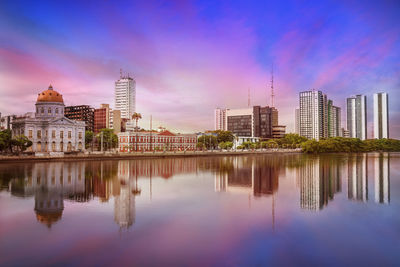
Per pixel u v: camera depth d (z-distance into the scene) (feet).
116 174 202.18
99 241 68.49
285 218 89.25
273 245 67.00
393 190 142.20
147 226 79.82
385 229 79.15
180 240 69.72
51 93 448.65
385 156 533.55
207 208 101.30
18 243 67.05
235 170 242.17
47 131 422.82
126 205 104.99
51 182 158.61
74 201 110.73
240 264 57.31
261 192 134.72
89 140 544.21
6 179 168.55
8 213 92.48
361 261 59.06
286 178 189.06
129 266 55.98
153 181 170.09
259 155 568.00
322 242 69.15
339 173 221.05
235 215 92.22
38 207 100.48
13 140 345.31
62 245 65.82
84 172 210.59
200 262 57.98
